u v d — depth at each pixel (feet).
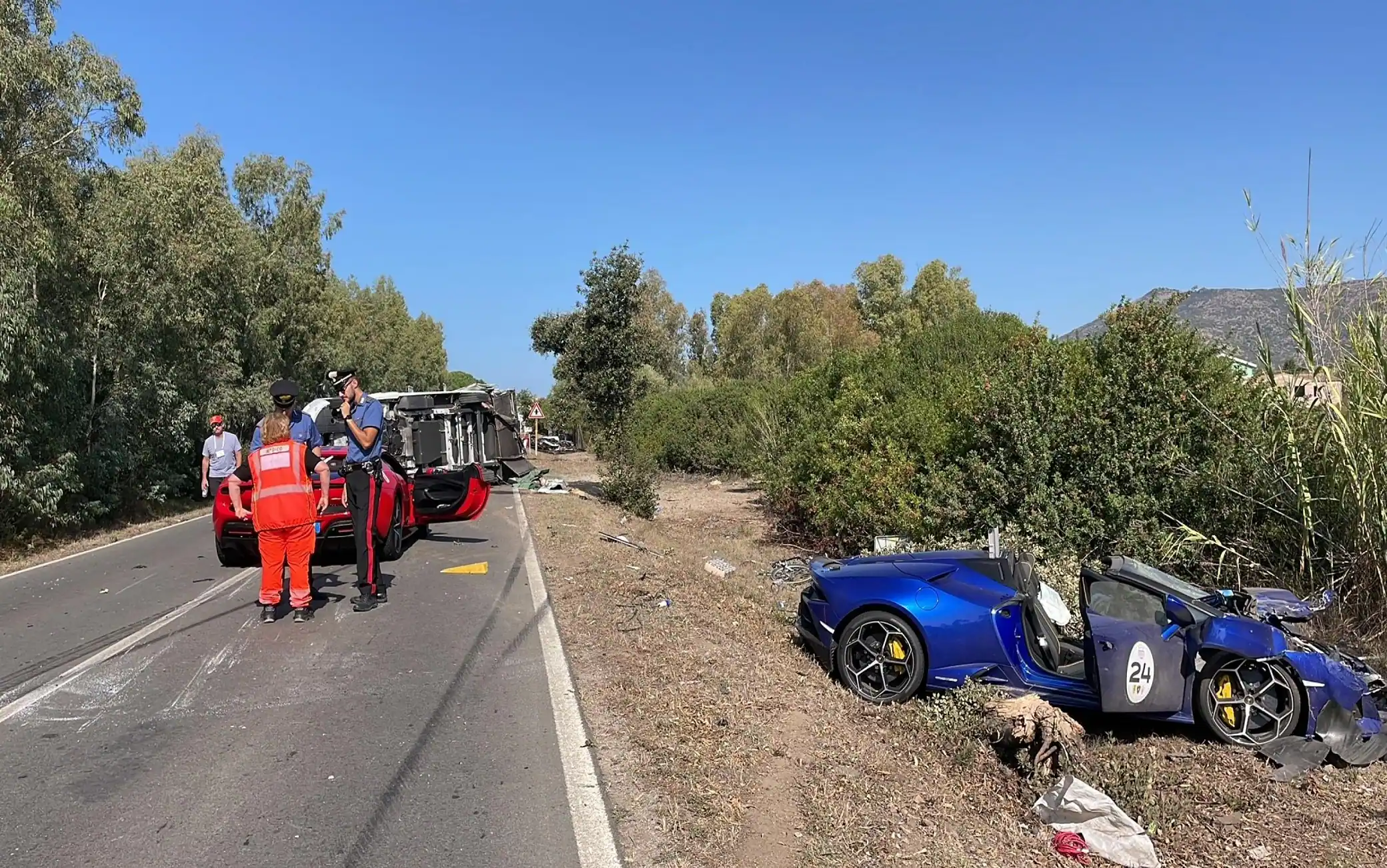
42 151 47.47
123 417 54.60
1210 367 31.37
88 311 53.36
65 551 41.60
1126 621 17.54
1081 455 32.04
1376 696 18.63
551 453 152.66
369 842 11.89
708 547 43.39
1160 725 18.43
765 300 168.96
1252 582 27.50
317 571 31.60
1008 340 44.32
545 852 11.68
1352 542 25.22
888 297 201.67
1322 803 14.89
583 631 22.84
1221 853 13.15
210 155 83.92
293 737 15.64
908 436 39.58
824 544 44.86
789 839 12.17
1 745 15.30
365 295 207.31
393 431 35.32
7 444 41.96
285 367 106.63
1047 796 13.61
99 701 17.60
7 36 44.55
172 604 26.68
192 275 64.23
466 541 39.47
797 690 18.79
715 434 92.38
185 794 13.33
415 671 19.45
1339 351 25.45
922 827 12.83
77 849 11.66
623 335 67.00
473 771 14.17
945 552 21.74
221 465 47.39
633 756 14.78
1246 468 28.37
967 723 16.56
